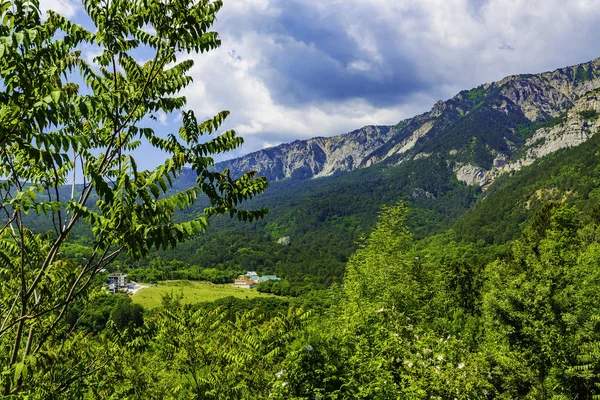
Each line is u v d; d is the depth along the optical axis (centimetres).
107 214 355
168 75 421
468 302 3169
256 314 796
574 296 1440
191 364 681
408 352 824
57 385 473
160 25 378
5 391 326
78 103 299
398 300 1505
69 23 378
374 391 675
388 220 1944
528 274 1652
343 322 938
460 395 744
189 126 418
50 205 311
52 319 535
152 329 682
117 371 617
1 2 284
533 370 1395
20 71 279
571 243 2828
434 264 2314
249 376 678
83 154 426
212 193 389
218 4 399
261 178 412
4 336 528
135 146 493
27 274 490
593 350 1282
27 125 261
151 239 331
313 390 629
